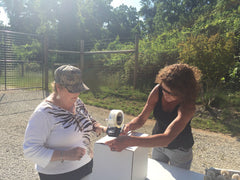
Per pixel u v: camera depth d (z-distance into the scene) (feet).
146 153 5.16
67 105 4.90
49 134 4.65
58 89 4.63
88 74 35.24
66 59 43.88
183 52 21.63
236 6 35.81
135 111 21.52
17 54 32.17
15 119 17.53
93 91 29.99
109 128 4.84
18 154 11.39
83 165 5.30
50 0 80.07
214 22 29.68
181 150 5.89
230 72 21.36
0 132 14.44
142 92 28.58
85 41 77.15
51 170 4.83
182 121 4.71
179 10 86.58
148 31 111.96
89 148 5.56
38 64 34.27
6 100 24.29
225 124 17.58
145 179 5.24
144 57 31.73
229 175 4.70
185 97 4.79
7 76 30.55
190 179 5.29
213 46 20.13
